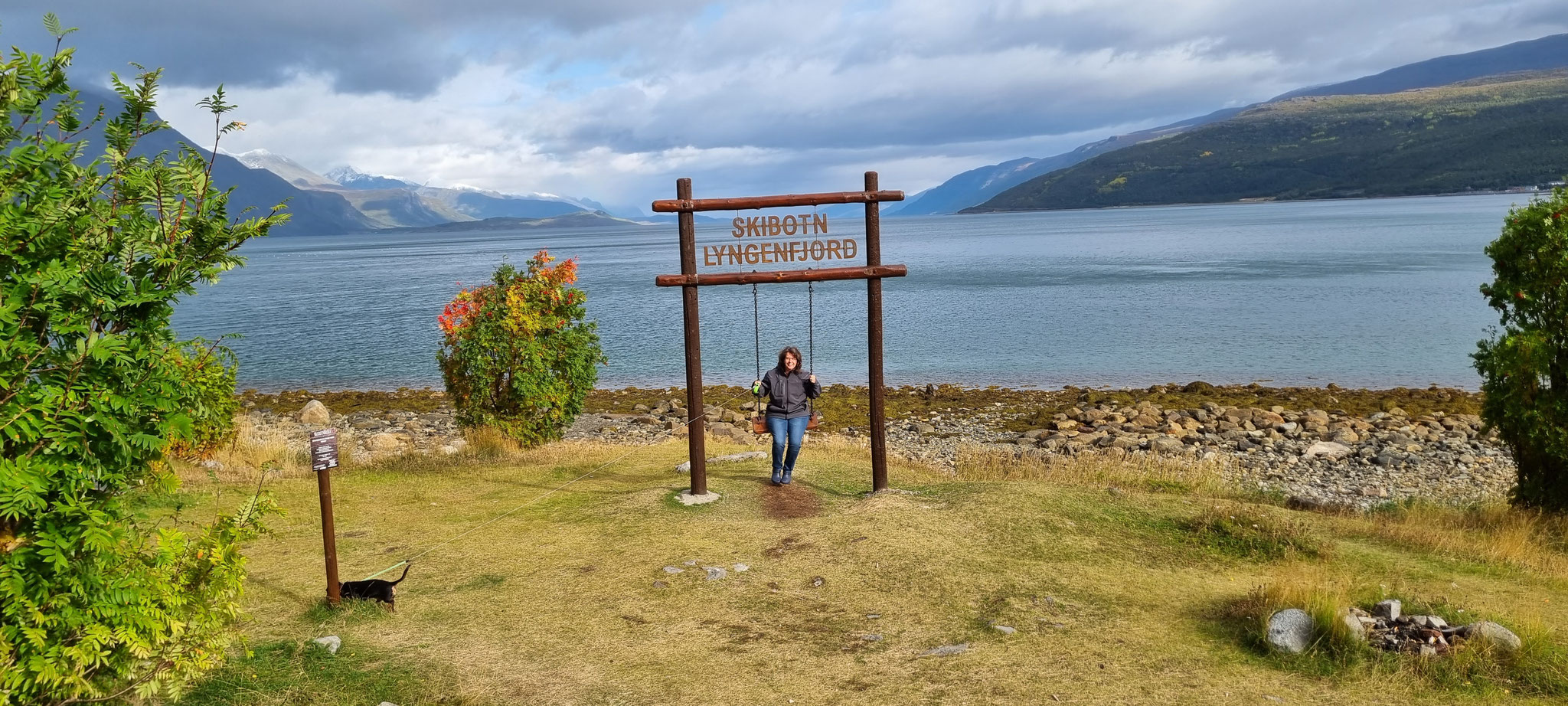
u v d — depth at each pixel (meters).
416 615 7.89
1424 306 48.41
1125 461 16.78
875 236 11.49
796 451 12.20
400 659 6.89
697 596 8.38
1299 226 150.38
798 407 12.16
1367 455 20.56
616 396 31.67
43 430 4.23
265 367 40.81
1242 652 7.06
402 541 10.38
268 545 10.22
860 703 6.21
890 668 6.80
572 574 9.03
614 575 8.95
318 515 11.65
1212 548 9.97
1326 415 25.11
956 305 56.94
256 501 5.65
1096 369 35.56
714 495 11.64
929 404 28.62
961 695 6.31
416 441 23.70
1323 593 7.57
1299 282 62.53
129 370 4.59
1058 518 10.48
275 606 8.00
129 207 4.79
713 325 51.47
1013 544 9.64
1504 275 11.84
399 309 64.62
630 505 11.41
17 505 4.07
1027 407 27.72
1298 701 6.21
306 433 24.27
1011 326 47.19
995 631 7.47
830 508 11.11
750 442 21.14
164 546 4.88
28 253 4.42
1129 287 63.62
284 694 6.11
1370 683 6.44
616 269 107.00
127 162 4.91
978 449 20.80
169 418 4.75
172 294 4.75
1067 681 6.52
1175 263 85.56
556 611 8.02
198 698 5.91
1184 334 43.00
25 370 4.27
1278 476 18.81
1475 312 46.06
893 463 15.51
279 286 89.56
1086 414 25.64
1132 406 26.92
